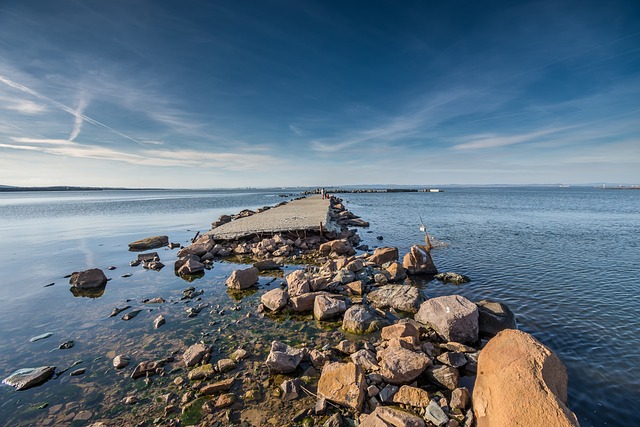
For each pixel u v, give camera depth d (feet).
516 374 16.71
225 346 29.71
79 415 20.85
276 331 32.99
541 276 51.37
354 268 52.29
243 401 21.52
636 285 46.19
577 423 14.26
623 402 21.76
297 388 22.52
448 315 30.48
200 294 46.11
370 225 123.44
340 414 19.66
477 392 18.70
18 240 104.88
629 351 28.14
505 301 40.52
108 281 54.54
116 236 111.34
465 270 55.93
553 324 33.63
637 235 92.02
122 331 33.78
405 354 24.16
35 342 31.73
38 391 23.53
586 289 44.73
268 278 53.98
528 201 290.35
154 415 20.56
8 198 593.42
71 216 194.08
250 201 365.40
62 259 74.90
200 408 20.92
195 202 353.31
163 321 35.68
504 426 15.30
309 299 38.70
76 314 39.37
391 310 37.96
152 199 453.17
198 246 73.20
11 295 47.60
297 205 181.88
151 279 55.26
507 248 74.38
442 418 18.58
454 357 25.23
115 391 23.30
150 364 26.07
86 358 28.35
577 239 85.92
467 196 422.41
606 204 239.91
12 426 20.08
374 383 22.30
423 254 54.90
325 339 31.07
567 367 25.82
